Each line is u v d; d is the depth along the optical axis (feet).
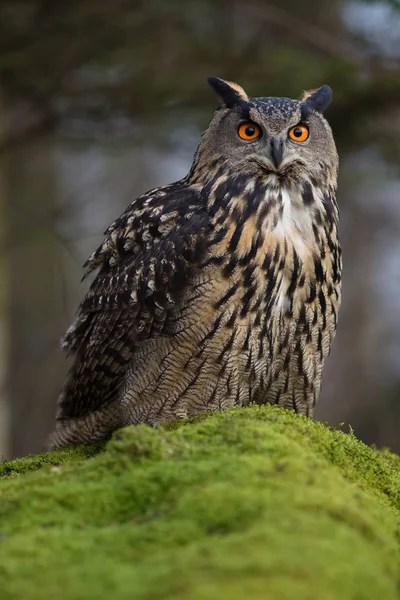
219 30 61.57
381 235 104.99
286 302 31.07
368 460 23.86
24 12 57.62
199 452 20.07
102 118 61.82
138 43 59.00
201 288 30.40
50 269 91.50
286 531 14.97
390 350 103.55
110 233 35.29
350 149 59.72
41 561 15.19
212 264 30.40
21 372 86.02
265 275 30.40
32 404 85.46
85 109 61.36
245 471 18.39
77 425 34.73
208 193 32.24
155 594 13.15
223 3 57.57
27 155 83.51
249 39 61.87
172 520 16.65
